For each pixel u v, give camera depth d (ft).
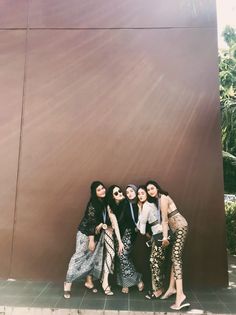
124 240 14.20
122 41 17.76
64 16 18.24
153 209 13.46
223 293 14.26
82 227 14.14
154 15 17.89
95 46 17.84
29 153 17.11
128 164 16.61
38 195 16.70
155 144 16.69
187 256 15.55
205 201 15.97
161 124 16.85
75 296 13.53
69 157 16.93
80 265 13.71
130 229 14.33
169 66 17.34
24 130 17.35
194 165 16.33
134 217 14.38
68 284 13.44
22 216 16.55
